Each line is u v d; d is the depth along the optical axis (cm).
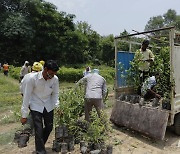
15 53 3694
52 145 573
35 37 3791
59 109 546
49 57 3934
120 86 750
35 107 492
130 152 555
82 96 638
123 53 759
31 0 3816
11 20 3594
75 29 4322
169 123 619
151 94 724
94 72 663
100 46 4791
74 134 569
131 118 669
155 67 730
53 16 3866
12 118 794
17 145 571
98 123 535
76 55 4038
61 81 2420
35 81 481
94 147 516
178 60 633
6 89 1538
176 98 629
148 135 616
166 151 569
